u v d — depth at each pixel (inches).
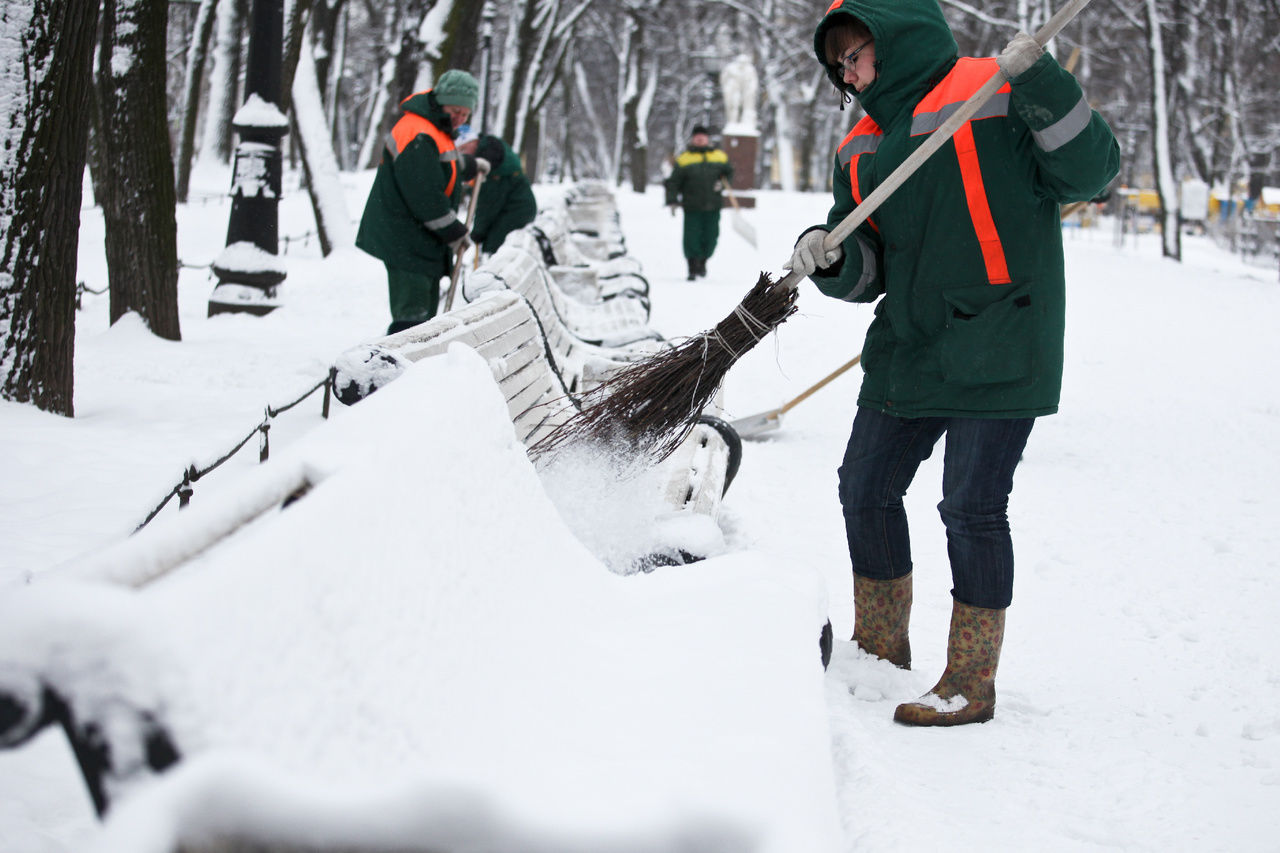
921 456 143.6
